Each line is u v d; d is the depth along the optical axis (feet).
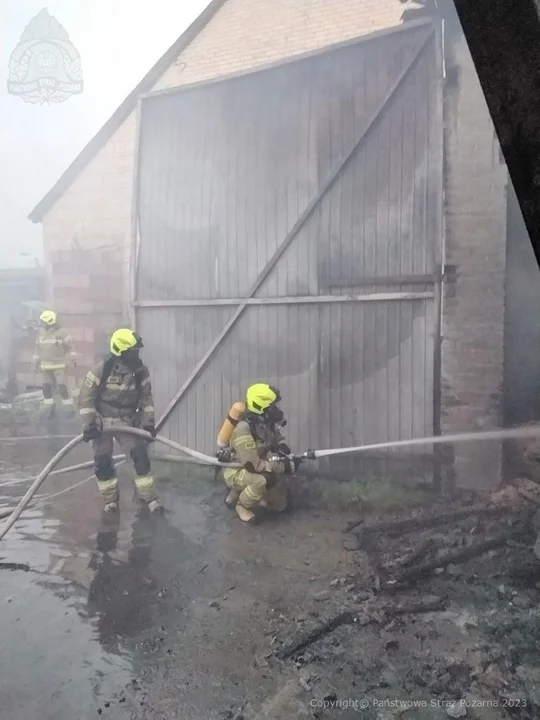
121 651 7.27
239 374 14.62
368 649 7.22
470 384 11.65
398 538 10.16
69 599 8.54
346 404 13.21
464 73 11.25
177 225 15.37
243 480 11.38
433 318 12.07
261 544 10.37
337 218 13.12
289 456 11.53
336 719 5.99
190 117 15.05
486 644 7.20
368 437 12.98
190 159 15.11
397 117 12.28
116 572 9.37
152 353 15.84
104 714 6.16
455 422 11.84
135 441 11.99
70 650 7.28
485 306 11.41
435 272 11.89
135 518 11.78
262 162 14.16
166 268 15.57
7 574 9.37
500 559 9.05
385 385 12.75
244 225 14.47
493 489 11.45
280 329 13.99
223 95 14.58
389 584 8.59
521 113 4.79
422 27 11.85
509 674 6.62
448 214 11.66
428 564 8.96
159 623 7.89
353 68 12.85
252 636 7.53
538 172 4.85
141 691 6.52
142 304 15.75
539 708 6.04
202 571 9.37
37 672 6.86
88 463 13.92
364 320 12.91
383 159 12.51
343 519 11.30
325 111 13.30
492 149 11.12
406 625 7.71
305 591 8.64
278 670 6.86
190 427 15.42
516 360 11.48
